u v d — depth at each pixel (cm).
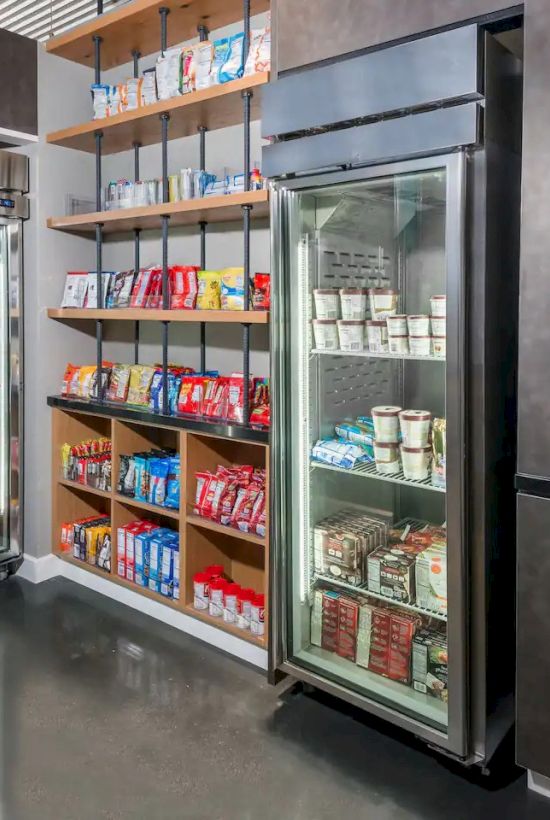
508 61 184
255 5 277
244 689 251
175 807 190
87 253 361
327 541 237
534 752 186
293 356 228
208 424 268
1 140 324
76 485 339
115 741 219
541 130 170
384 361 228
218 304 279
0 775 201
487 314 181
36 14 418
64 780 200
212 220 304
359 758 212
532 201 173
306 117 207
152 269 306
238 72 260
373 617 228
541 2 167
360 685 222
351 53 206
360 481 246
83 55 333
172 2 274
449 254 181
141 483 309
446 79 176
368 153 192
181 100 273
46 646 280
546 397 175
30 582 347
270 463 233
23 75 321
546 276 172
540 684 183
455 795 196
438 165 181
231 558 310
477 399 183
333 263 229
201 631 288
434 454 203
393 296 216
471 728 196
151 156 340
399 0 194
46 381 346
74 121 345
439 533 227
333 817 186
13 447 346
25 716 231
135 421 300
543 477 177
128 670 262
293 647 238
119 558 321
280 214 221
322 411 242
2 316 338
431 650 211
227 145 307
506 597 201
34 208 334
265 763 209
